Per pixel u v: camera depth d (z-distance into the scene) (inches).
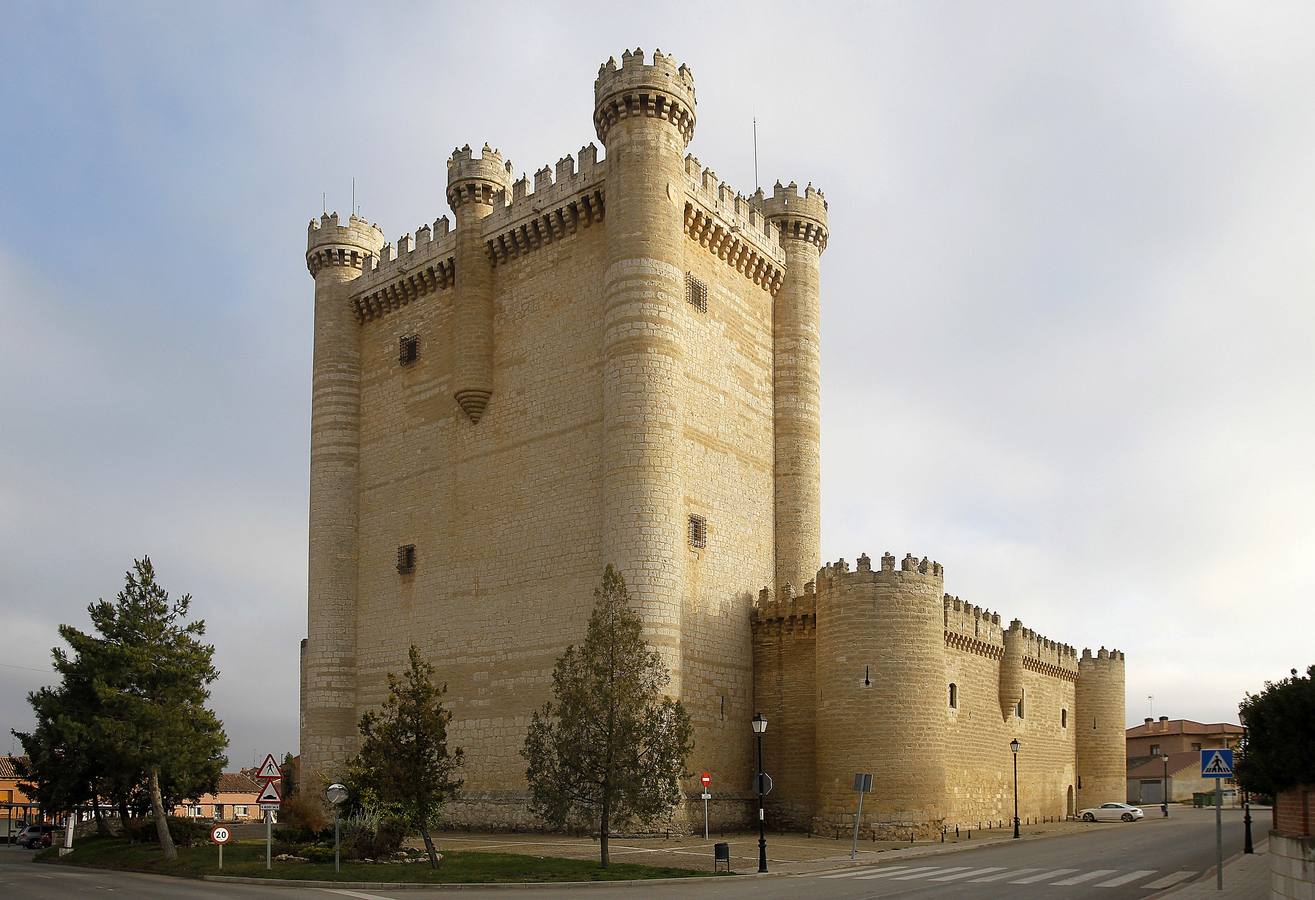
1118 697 2977.4
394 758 1337.4
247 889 1230.3
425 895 1137.4
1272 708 965.2
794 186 2428.6
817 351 2399.1
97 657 1659.7
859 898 1031.0
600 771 1337.4
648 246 1940.2
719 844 1360.7
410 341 2372.0
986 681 2338.8
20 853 2368.4
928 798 1843.0
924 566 1929.1
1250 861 1440.7
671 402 1911.9
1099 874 1269.7
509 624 2054.6
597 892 1143.0
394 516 2327.8
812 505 2305.6
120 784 1823.3
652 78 1984.5
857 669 1873.8
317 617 2343.8
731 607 2095.2
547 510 2039.9
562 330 2090.3
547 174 2154.3
